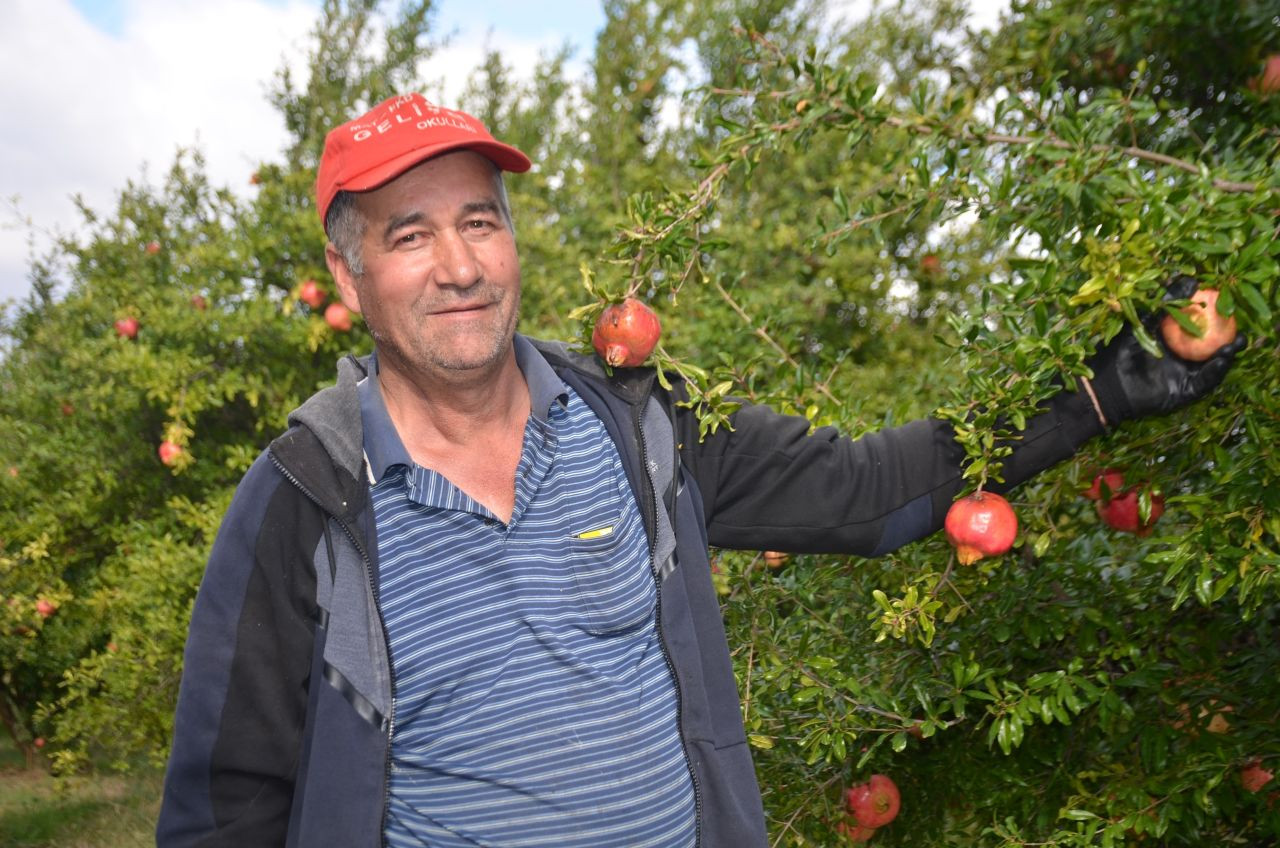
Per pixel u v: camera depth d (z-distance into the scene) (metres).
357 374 1.54
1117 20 2.75
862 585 2.25
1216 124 2.61
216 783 1.38
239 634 1.37
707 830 1.43
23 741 6.84
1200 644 2.05
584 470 1.48
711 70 5.78
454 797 1.36
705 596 1.51
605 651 1.40
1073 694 1.86
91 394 5.41
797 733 2.17
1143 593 2.10
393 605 1.36
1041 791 2.15
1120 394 1.46
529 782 1.35
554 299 5.17
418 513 1.40
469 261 1.41
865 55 4.97
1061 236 1.80
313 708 1.35
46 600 5.72
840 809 2.28
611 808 1.36
